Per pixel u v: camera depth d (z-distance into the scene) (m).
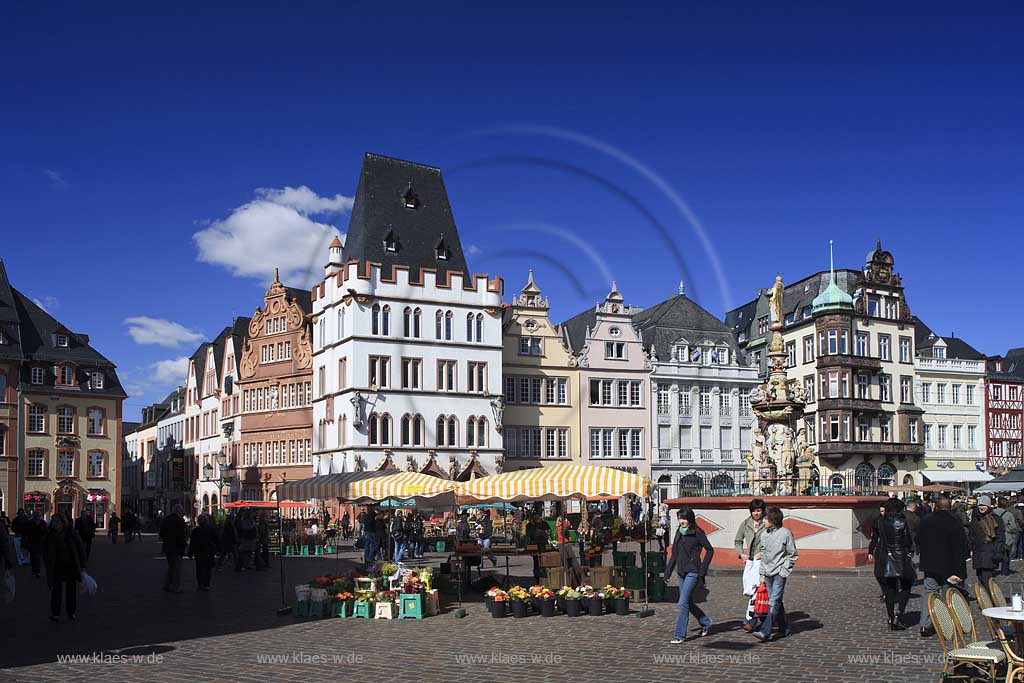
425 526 55.09
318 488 30.66
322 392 76.06
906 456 87.94
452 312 75.12
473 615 22.34
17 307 83.88
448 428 73.88
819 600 23.62
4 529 25.45
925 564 17.92
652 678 14.39
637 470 81.25
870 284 87.69
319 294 76.81
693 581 17.50
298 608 22.59
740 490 36.38
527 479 25.00
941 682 12.95
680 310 87.44
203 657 16.77
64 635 19.67
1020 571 32.94
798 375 89.75
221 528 38.47
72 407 83.31
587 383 80.94
